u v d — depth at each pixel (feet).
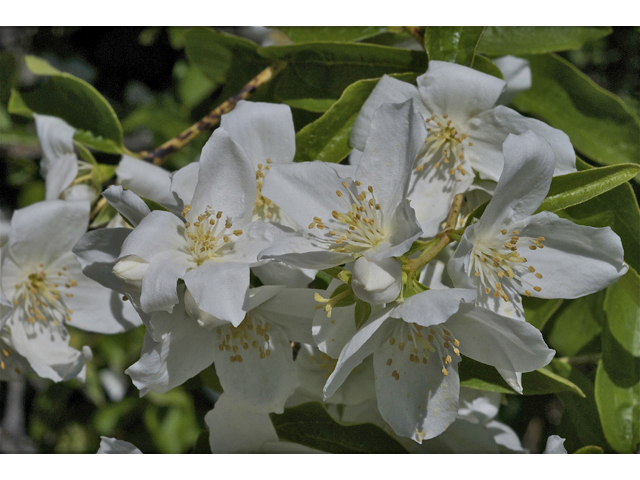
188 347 5.08
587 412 6.17
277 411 5.33
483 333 4.64
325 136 5.86
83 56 11.09
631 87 9.36
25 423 11.55
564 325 7.05
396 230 4.73
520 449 6.75
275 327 5.26
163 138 9.84
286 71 6.83
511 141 4.42
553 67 7.17
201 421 9.27
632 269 5.50
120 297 6.31
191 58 7.76
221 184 4.86
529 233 4.96
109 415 9.62
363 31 7.07
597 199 5.77
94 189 6.81
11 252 5.92
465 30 5.99
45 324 6.20
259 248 4.78
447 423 4.82
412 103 4.68
